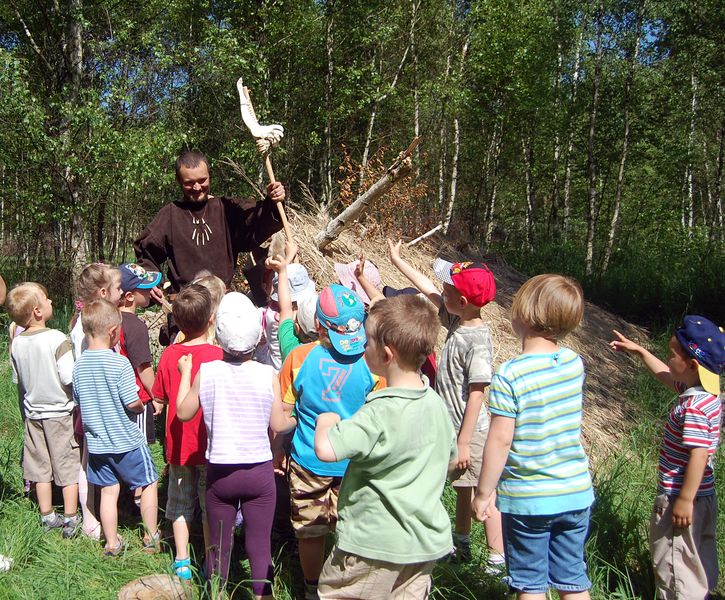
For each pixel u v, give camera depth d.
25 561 3.37
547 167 23.14
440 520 2.42
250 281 4.51
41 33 12.49
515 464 2.69
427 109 18.28
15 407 5.45
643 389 6.91
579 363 2.77
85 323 3.49
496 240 23.30
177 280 4.34
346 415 3.01
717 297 10.90
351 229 7.32
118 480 3.53
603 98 20.36
